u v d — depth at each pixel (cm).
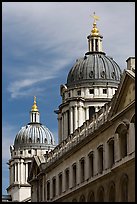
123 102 8575
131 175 7956
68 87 19525
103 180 9244
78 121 18662
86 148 10319
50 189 13000
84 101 18925
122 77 8412
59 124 19775
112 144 9125
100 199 9444
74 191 10788
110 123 8956
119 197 8425
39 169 14088
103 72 19350
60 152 12319
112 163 9062
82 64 19638
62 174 11919
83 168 10562
